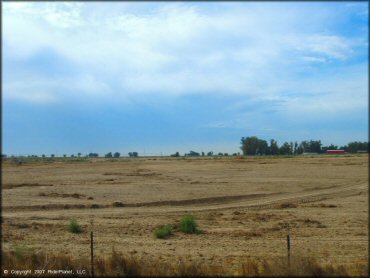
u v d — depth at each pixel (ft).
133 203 85.30
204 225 62.80
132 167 199.00
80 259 37.40
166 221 66.28
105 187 112.37
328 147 410.72
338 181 123.95
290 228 58.90
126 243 50.16
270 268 31.27
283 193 101.55
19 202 86.33
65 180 133.80
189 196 94.84
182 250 45.91
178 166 198.08
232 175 146.82
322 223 62.54
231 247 47.29
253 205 84.58
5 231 58.08
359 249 45.24
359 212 72.54
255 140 423.64
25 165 223.30
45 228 60.44
